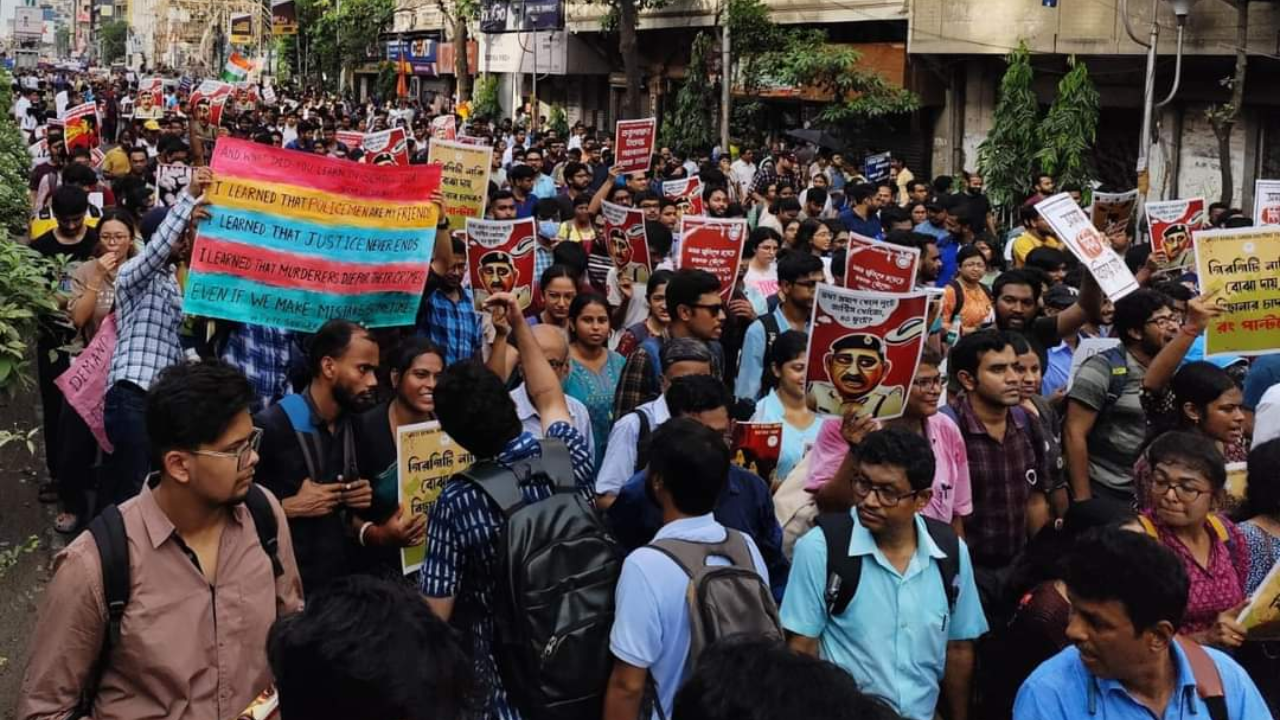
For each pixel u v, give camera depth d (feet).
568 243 30.73
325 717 7.84
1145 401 20.89
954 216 42.22
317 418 17.29
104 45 431.84
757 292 34.50
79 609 11.54
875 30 88.48
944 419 19.03
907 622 14.67
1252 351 23.31
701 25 104.58
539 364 17.87
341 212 21.18
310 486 16.89
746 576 13.67
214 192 20.47
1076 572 11.10
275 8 193.57
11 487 30.83
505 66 138.62
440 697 7.96
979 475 19.27
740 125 95.86
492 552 13.73
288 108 115.96
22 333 25.11
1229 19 63.57
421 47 162.09
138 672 11.71
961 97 80.69
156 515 11.95
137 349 22.16
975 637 15.35
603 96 131.03
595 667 13.48
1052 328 27.04
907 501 14.52
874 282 26.66
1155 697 11.20
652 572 13.57
